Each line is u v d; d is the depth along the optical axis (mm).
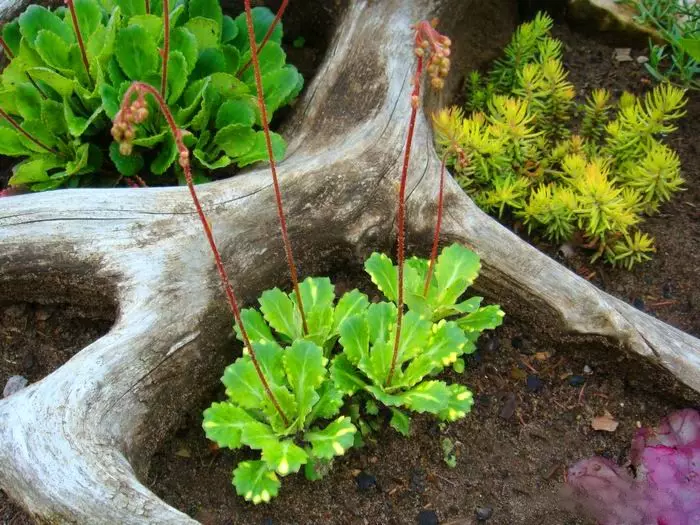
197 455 674
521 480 672
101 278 683
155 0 794
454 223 735
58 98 767
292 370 637
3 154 786
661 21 943
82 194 703
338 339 699
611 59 952
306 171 733
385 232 744
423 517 652
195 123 750
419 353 661
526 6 970
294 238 726
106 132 790
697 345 704
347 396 685
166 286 676
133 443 633
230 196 714
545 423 701
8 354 718
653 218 819
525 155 804
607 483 645
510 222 813
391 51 798
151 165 762
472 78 884
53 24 761
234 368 637
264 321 696
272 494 608
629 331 697
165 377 657
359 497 658
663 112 787
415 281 696
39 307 736
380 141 755
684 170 851
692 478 638
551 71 827
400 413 668
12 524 641
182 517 578
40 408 612
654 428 694
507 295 735
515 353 736
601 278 784
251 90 787
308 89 805
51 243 687
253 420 628
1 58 815
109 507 582
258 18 811
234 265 701
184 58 722
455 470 675
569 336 718
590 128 849
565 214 768
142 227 693
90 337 727
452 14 852
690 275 780
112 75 739
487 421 699
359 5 819
